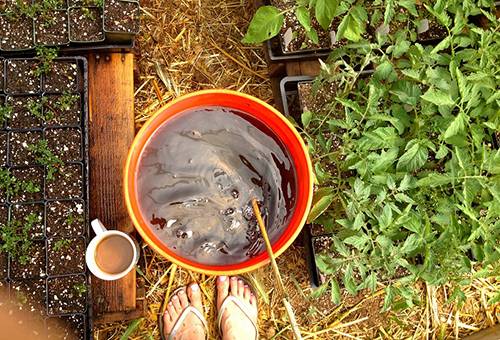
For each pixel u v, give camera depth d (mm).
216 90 968
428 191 1077
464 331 1353
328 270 1052
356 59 1196
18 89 1107
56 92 1116
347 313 1310
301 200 972
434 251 1062
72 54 1153
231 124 1003
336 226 1157
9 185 1083
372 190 1052
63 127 1112
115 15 1133
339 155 1095
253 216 992
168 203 977
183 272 1275
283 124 979
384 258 1036
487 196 1055
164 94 1309
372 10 1200
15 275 1072
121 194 1135
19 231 1084
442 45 1050
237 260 975
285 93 1203
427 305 1330
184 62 1317
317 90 1106
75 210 1102
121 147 1144
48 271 1081
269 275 1294
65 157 1108
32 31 1123
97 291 1115
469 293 1350
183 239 974
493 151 1022
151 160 979
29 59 1112
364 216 1074
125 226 1135
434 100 987
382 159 1023
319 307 1305
